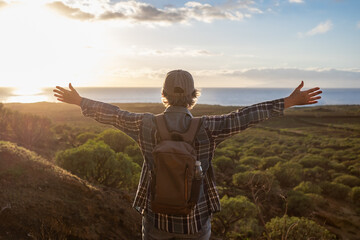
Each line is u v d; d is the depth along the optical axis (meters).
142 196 1.62
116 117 1.59
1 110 24.56
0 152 6.57
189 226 1.43
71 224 5.29
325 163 45.41
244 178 27.23
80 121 97.31
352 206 28.95
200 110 128.50
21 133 22.89
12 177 5.95
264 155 52.50
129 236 6.06
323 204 27.72
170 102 1.56
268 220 20.58
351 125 121.50
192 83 1.57
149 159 1.51
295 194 25.91
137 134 1.55
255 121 1.44
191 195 1.34
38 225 4.84
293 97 1.46
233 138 82.31
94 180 12.18
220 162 37.34
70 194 6.28
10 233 4.46
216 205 1.54
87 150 12.37
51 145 26.39
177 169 1.29
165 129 1.46
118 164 12.80
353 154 55.91
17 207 5.04
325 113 158.50
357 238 21.27
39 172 6.54
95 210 6.16
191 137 1.42
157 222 1.48
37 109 147.12
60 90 1.67
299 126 121.25
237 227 16.91
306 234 12.33
